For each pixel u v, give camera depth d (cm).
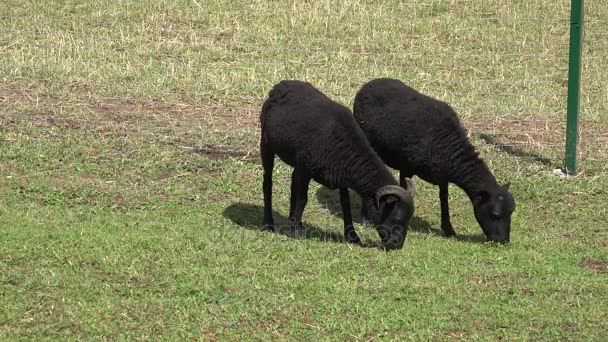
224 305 1870
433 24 4469
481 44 4262
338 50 4097
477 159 2461
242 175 2809
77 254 2050
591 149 3119
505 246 2388
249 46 4050
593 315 1920
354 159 2267
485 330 1838
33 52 3716
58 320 1764
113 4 4422
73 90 3325
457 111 3412
